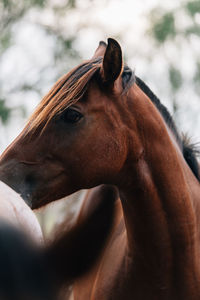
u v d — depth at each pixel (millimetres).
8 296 1073
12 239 1100
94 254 3396
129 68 3035
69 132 2799
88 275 3395
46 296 1099
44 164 2799
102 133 2830
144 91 3182
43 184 2803
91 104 2826
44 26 13273
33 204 2816
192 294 3012
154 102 3203
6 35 12883
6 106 11742
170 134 3203
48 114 2779
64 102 2754
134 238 2988
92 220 3432
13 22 13117
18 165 2771
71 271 3285
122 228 3383
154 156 2900
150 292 3023
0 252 1087
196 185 3227
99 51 3270
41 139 2797
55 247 3367
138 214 2938
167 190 2900
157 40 12914
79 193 3904
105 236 3438
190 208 2969
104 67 2824
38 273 1106
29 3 12867
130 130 2883
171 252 2945
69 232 3424
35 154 2791
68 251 3367
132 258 3027
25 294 1079
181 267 2957
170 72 12914
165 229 2918
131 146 2893
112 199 3447
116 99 2877
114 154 2852
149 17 13062
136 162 2896
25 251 1100
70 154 2803
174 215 2914
